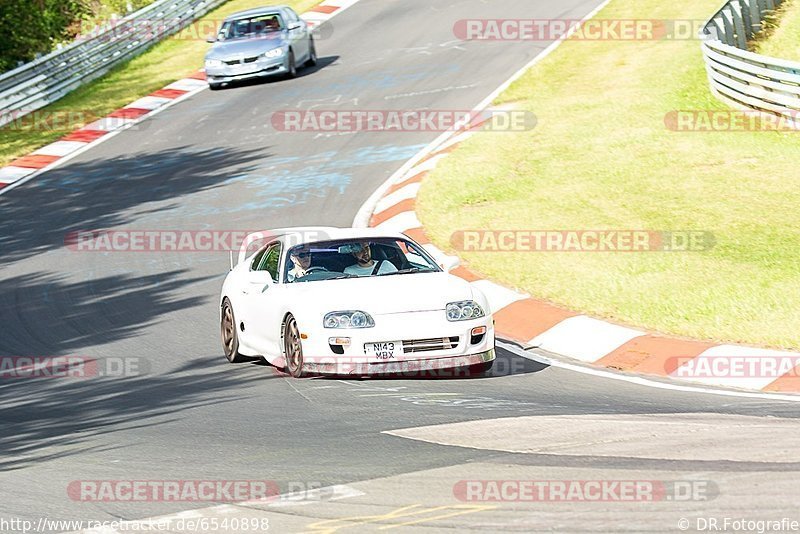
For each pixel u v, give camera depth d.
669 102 82.81
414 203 68.62
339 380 39.22
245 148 87.00
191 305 54.84
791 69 76.88
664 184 66.25
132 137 93.56
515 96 91.19
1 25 127.44
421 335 37.50
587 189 66.88
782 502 22.47
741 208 60.72
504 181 70.25
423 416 32.88
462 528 21.94
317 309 38.12
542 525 21.86
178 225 70.38
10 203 79.00
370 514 23.17
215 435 32.16
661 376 40.75
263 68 103.50
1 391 42.00
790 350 42.22
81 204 77.25
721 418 32.03
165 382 41.81
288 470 27.34
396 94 97.00
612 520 21.94
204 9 138.12
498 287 53.44
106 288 58.94
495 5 127.25
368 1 137.50
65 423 36.06
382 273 41.34
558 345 45.41
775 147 71.31
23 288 60.19
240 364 44.41
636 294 49.66
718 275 50.47
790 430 29.64
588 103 85.56
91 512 24.80
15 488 27.41
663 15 112.62
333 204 71.94
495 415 32.78
